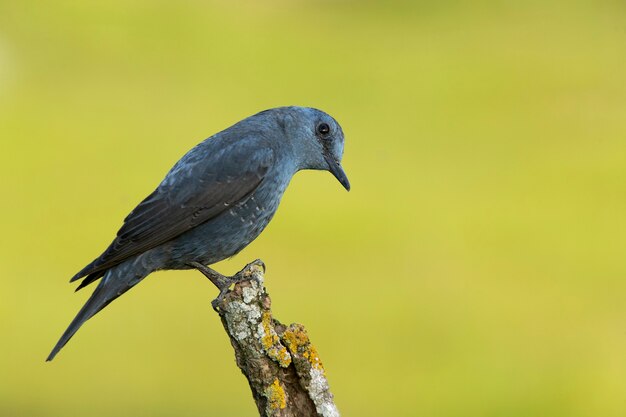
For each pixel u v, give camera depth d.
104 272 9.41
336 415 7.77
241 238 9.75
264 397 7.79
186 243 9.50
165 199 9.47
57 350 8.93
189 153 9.80
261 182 9.73
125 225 9.38
